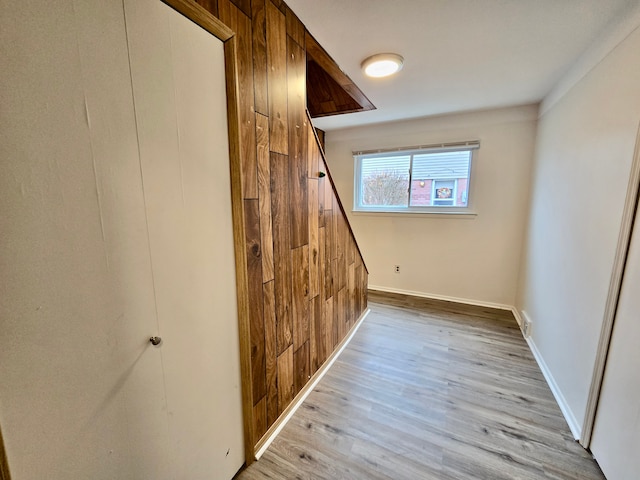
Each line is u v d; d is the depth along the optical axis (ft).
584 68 5.76
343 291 8.02
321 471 4.40
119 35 2.40
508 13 4.62
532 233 8.98
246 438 4.41
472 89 7.95
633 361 3.83
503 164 10.18
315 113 10.06
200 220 3.34
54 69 2.02
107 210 2.42
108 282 2.47
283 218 4.97
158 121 2.78
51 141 2.04
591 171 5.25
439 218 11.50
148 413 2.91
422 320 9.87
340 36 5.34
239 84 3.74
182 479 3.38
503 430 5.18
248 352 4.22
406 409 5.70
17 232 1.92
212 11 3.32
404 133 11.51
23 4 1.84
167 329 3.04
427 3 4.40
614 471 4.06
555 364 6.28
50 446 2.19
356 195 13.12
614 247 4.31
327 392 6.22
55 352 2.16
